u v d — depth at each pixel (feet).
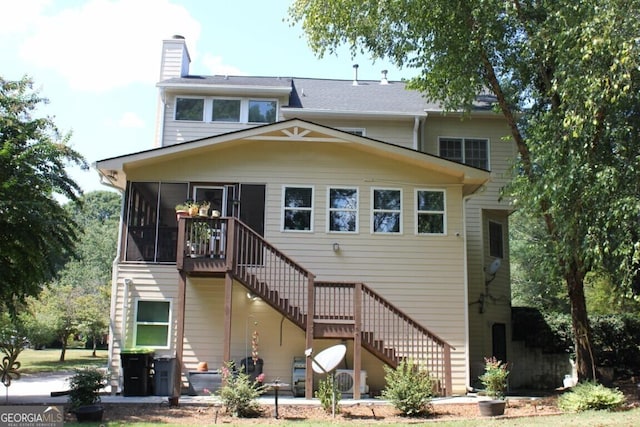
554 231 35.81
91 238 150.82
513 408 32.76
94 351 96.78
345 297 41.14
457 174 43.42
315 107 56.24
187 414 30.35
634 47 27.40
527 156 39.73
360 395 37.45
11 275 35.86
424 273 42.32
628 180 30.32
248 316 41.24
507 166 54.75
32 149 35.60
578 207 31.76
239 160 43.42
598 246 29.84
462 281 42.24
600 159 31.94
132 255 41.73
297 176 43.39
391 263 42.34
